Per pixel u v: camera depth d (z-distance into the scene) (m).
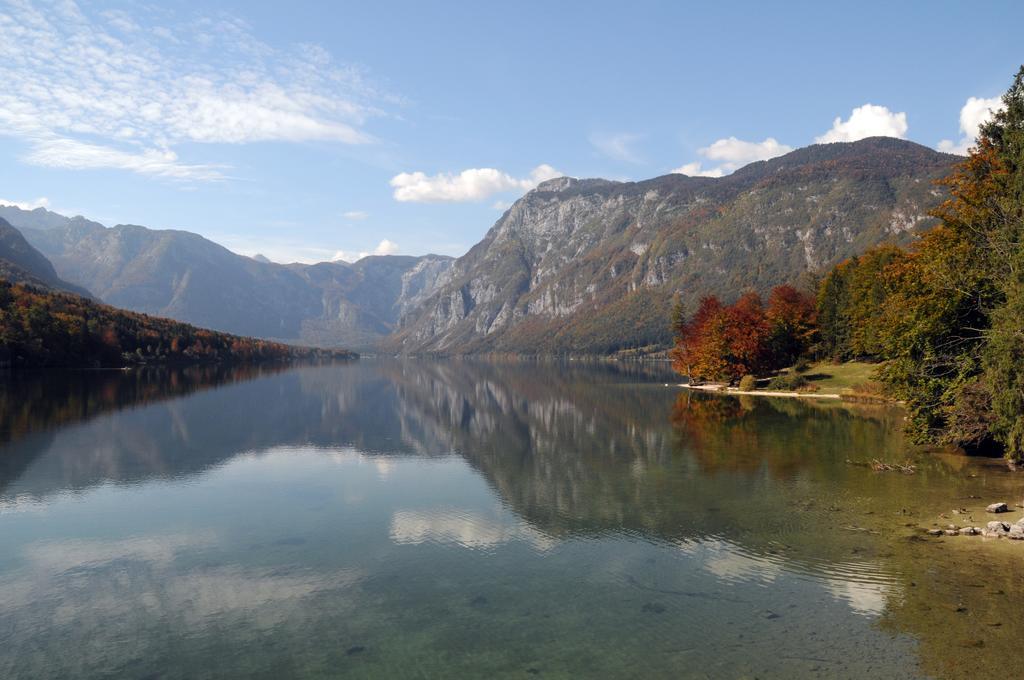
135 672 18.12
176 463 49.03
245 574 25.61
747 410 83.56
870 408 83.75
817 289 161.62
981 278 41.03
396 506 36.09
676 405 94.19
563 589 23.47
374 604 22.48
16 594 23.75
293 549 28.64
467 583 24.30
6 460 48.78
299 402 101.06
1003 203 39.28
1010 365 36.53
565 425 72.38
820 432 61.25
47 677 17.89
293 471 46.47
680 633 19.61
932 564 24.44
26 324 150.50
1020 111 39.41
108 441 58.00
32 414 74.62
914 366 45.91
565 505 35.53
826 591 22.34
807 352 129.12
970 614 20.05
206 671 18.11
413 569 25.94
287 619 21.39
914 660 17.44
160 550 28.59
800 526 30.08
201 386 128.38
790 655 17.98
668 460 48.44
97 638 20.22
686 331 142.25
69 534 30.97
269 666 18.30
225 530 31.59
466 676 17.41
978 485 37.22
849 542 27.48
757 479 40.66
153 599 23.23
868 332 92.19
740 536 28.92
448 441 60.78
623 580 24.17
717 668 17.41
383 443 59.59
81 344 165.88
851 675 16.80
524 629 20.22
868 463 44.97
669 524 31.20
